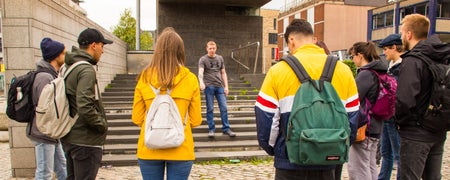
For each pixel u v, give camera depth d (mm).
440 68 2707
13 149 5324
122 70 14000
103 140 3154
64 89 3020
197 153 6609
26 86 3721
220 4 16188
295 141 2135
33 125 3775
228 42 16406
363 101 3344
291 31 2482
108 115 8016
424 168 3039
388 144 4109
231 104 9844
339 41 42438
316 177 2293
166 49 2750
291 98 2232
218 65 7125
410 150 2893
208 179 5188
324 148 2055
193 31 16094
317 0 43406
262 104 2279
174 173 2744
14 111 3740
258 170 5723
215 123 8039
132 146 6699
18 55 5223
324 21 42156
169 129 2633
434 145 2938
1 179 5250
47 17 6023
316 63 2285
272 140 2307
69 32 7492
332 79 2270
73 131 3021
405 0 31344
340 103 2188
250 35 16594
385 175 4156
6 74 5219
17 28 5203
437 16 28891
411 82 2740
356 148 3467
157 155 2691
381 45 4418
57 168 4121
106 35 11008
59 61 3990
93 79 2990
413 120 2863
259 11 16750
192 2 15828
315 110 2113
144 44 29359
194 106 2850
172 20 15953
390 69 4359
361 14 42844
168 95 2719
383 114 3416
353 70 12805
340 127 2121
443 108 2713
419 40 3004
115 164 6062
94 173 3102
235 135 7281
